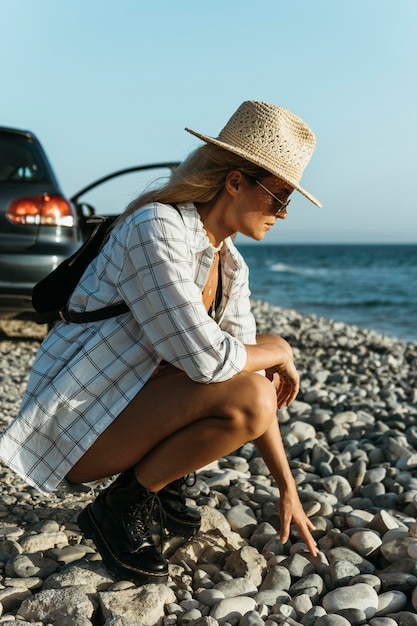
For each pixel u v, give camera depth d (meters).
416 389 6.32
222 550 2.62
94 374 2.28
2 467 3.40
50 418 2.29
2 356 6.16
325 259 87.88
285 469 2.51
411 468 3.65
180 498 2.61
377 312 20.86
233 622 2.19
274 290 31.16
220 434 2.26
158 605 2.18
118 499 2.36
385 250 130.12
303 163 2.34
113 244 2.28
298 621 2.25
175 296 2.19
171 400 2.27
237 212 2.34
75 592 2.20
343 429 4.41
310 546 2.53
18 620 2.09
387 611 2.29
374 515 2.92
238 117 2.32
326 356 8.39
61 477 2.33
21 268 5.54
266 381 2.29
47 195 5.64
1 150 5.70
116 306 2.29
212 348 2.20
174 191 2.29
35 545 2.55
